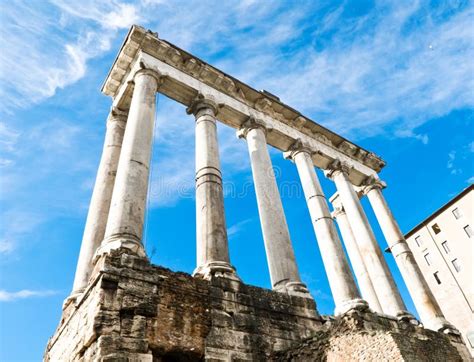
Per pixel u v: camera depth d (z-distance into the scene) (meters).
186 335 10.26
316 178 20.47
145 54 17.91
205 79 19.56
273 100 21.62
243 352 10.89
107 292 9.70
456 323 39.44
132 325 9.48
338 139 24.69
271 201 17.02
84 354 9.32
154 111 16.16
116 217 11.91
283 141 21.84
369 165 26.11
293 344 11.69
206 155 16.11
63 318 12.48
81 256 14.13
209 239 13.45
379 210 23.75
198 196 14.95
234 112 19.75
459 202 42.66
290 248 15.66
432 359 10.41
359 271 22.14
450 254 42.31
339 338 10.70
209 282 11.90
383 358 9.48
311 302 13.76
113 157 17.06
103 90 19.58
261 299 12.61
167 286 10.88
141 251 11.36
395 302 18.09
